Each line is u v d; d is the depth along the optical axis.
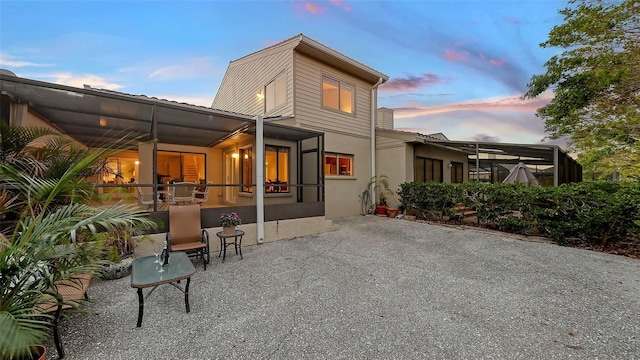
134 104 4.55
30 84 3.53
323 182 6.96
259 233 5.75
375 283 3.49
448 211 7.84
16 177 2.17
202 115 5.36
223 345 2.17
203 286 3.41
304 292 3.22
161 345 2.17
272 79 9.02
